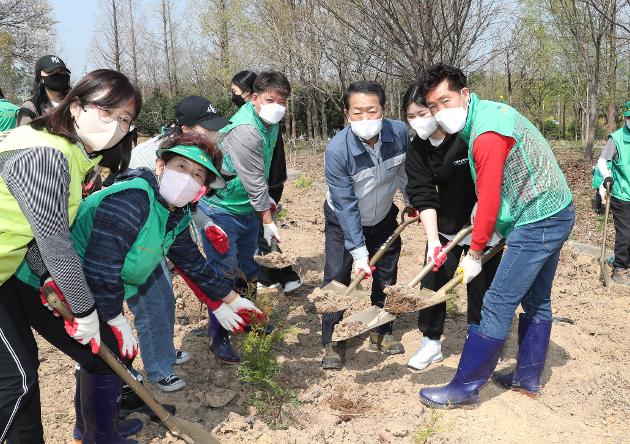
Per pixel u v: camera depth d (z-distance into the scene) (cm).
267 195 418
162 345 376
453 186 386
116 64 4609
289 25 1678
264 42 1941
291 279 564
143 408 357
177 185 278
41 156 233
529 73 2644
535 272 344
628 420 364
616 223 628
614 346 460
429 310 411
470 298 401
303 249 711
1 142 243
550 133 3659
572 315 517
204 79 4003
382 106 371
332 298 366
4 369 254
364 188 401
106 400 291
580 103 2575
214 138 384
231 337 450
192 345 450
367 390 392
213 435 340
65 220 238
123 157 279
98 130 250
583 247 736
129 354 288
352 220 394
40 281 262
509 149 330
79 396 317
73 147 249
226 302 339
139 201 275
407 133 409
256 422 355
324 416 364
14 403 256
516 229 343
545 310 375
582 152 1955
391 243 416
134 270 287
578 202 1045
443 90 331
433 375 408
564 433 347
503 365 425
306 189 1180
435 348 419
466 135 347
